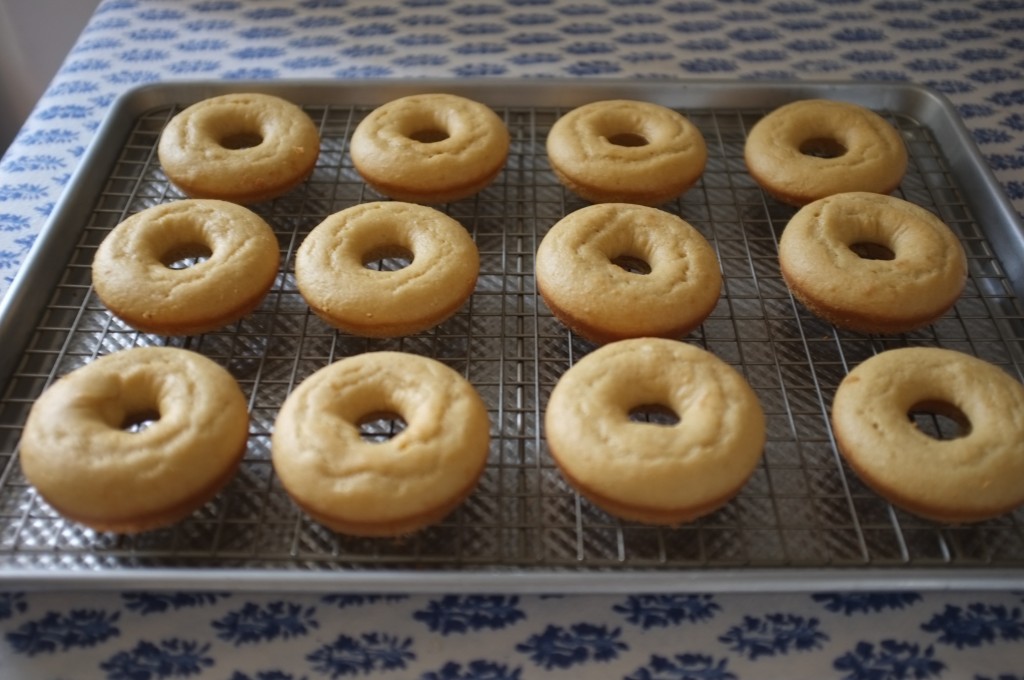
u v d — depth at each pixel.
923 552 0.39
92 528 0.38
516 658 0.36
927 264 0.46
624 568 0.38
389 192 0.51
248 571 0.36
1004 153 0.55
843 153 0.55
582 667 0.36
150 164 0.53
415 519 0.38
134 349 0.42
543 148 0.56
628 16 0.66
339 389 0.41
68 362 0.44
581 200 0.53
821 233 0.47
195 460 0.38
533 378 0.44
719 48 0.62
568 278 0.45
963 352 0.46
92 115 0.57
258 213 0.51
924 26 0.64
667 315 0.44
